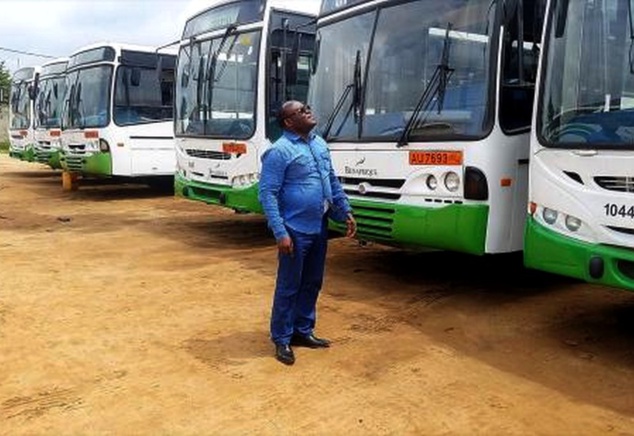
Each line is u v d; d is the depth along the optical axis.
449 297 6.94
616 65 4.95
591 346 5.54
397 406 4.43
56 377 4.86
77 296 6.95
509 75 6.09
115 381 4.80
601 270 4.92
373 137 6.89
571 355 5.34
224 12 9.98
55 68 18.67
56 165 18.62
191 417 4.26
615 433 4.08
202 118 10.16
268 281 7.63
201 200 10.29
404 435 4.04
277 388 4.69
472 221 6.07
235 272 8.09
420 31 6.68
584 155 5.02
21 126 21.09
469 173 6.07
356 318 6.24
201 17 10.52
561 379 4.88
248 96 9.34
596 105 5.04
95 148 14.93
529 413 4.34
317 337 5.68
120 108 14.66
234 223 12.19
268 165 4.94
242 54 9.53
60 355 5.28
